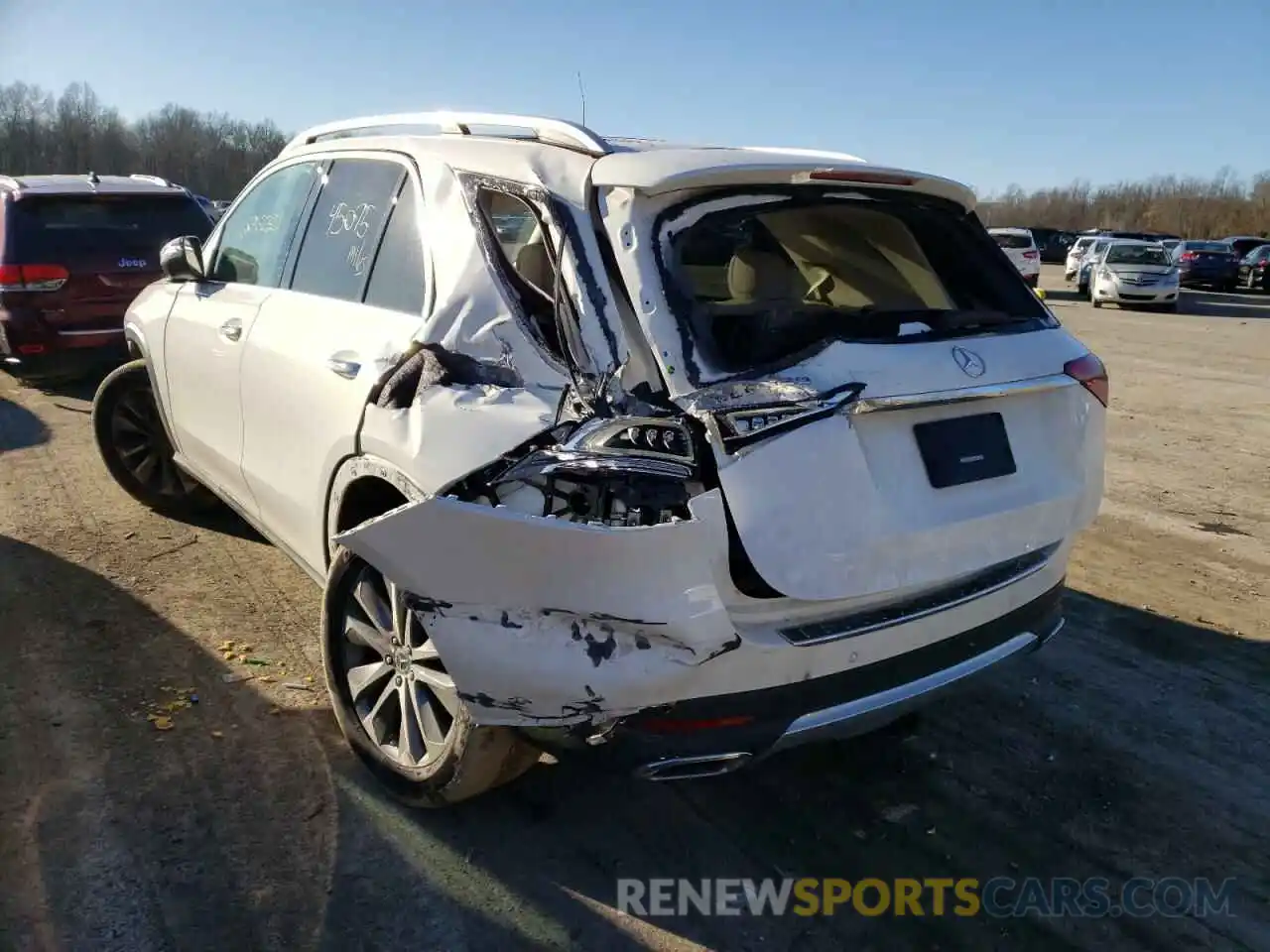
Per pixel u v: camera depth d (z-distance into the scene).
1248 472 7.17
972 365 2.72
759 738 2.42
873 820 3.12
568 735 2.44
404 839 2.94
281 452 3.62
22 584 4.63
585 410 2.48
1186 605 4.74
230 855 2.84
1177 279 22.97
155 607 4.42
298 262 3.89
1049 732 3.63
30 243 8.23
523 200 2.78
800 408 2.38
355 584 3.13
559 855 2.91
